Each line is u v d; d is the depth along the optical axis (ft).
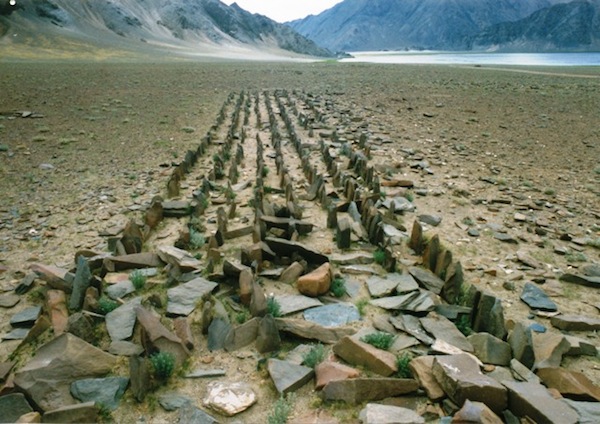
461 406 13.65
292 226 27.58
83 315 17.81
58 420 13.29
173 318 19.31
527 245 27.91
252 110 89.86
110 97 102.12
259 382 15.52
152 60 324.60
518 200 36.91
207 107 91.25
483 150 56.24
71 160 49.01
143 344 16.72
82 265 20.77
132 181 41.32
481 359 16.33
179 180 40.29
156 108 88.53
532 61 593.01
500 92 122.42
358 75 184.55
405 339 17.69
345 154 50.96
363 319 19.47
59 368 15.14
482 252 26.58
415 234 26.35
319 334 17.87
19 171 44.16
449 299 21.18
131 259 23.91
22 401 14.01
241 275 20.89
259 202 33.06
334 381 14.58
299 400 14.65
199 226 29.35
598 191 39.96
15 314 19.83
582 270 24.40
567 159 52.13
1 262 24.94
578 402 13.64
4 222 30.86
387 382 14.61
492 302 18.30
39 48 331.57
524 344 16.06
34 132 63.05
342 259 24.79
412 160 49.75
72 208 33.76
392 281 22.43
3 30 351.25
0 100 89.51
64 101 93.20
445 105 97.66
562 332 18.92
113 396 14.48
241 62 330.13
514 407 13.53
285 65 273.75
